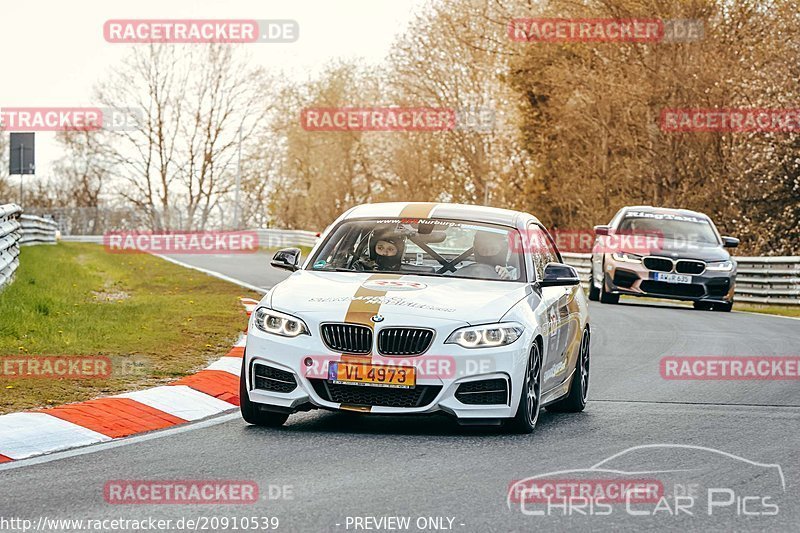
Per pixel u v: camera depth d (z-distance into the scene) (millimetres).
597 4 45688
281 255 11359
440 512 6828
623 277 26531
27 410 9945
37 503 6934
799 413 11352
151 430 9719
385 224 11297
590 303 27375
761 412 11391
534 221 12055
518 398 9688
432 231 11172
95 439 9133
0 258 18125
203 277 31141
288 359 9641
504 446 9203
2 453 8445
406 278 10469
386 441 9297
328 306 9789
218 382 11984
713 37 44188
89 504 6918
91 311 17703
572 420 10852
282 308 9906
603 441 9547
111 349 13859
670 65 44250
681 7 43844
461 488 7520
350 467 8180
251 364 9828
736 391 12984
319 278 10539
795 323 22875
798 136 37781
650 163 45125
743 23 44656
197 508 6848
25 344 13641
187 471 7957
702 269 26094
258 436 9438
